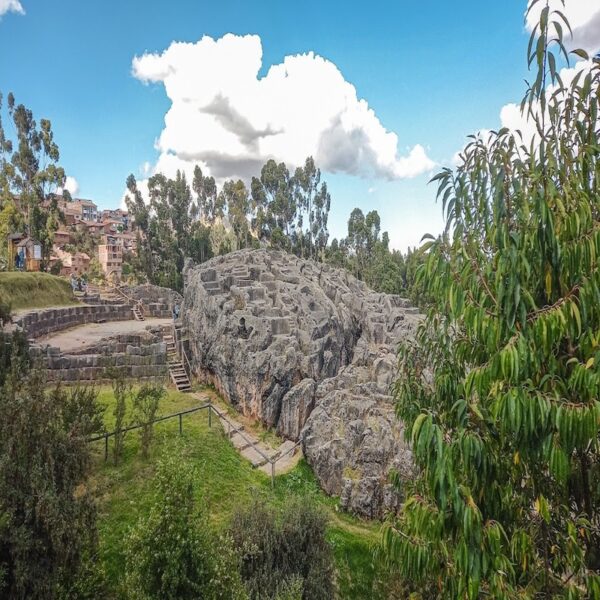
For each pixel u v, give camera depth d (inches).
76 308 1315.2
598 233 182.5
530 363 191.2
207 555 327.3
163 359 980.6
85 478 381.7
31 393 358.6
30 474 319.6
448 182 226.2
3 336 634.2
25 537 305.9
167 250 2709.2
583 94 199.3
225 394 908.6
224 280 1132.5
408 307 1529.3
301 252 3152.1
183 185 2876.5
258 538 417.4
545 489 230.7
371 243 3346.5
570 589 200.1
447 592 226.1
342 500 623.8
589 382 179.9
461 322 239.0
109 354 947.3
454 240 222.7
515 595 203.5
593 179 206.8
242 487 599.8
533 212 195.5
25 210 2278.5
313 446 709.3
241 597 332.2
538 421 191.3
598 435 199.8
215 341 948.0
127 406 742.5
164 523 323.0
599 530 224.4
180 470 350.3
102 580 351.6
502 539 219.1
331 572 447.8
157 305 1644.9
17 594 307.7
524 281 200.5
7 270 1649.9
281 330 949.2
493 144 216.8
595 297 185.2
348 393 764.0
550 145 199.9
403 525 245.8
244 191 3462.1
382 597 385.7
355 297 1389.0
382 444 645.3
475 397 232.1
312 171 3282.5
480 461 207.0
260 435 803.4
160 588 311.0
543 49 185.8
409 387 288.0
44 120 2391.7
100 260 3341.5
